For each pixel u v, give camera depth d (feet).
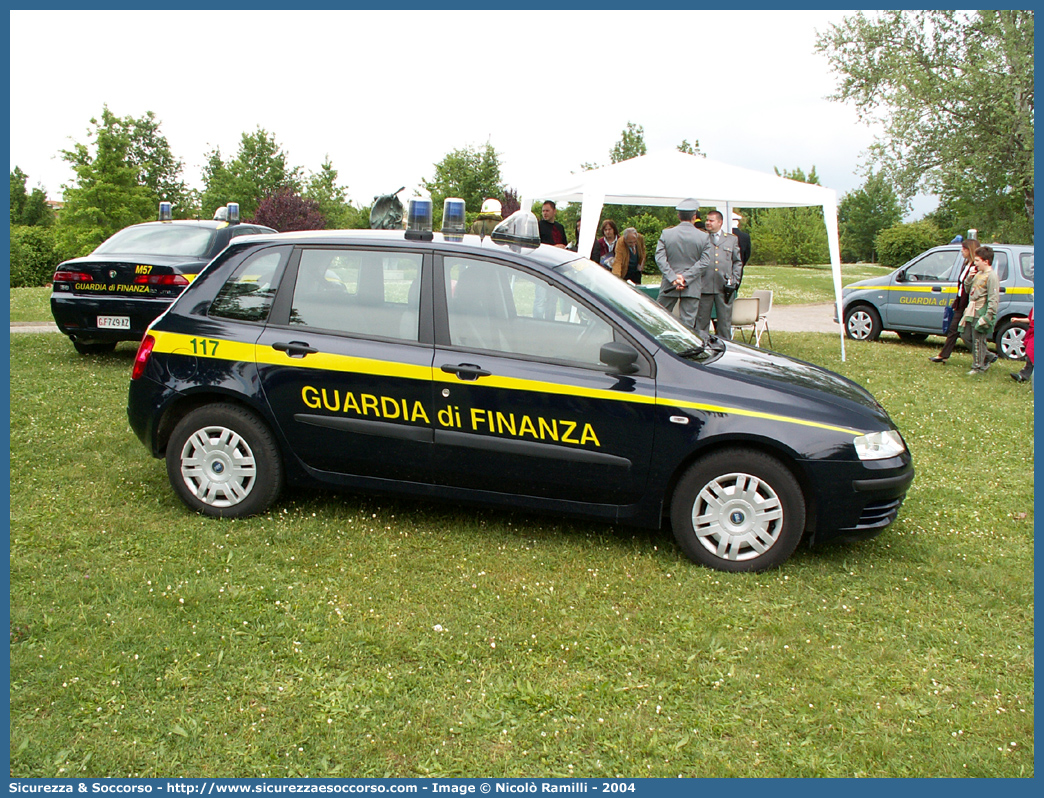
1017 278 40.73
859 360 37.50
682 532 13.69
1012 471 20.25
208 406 14.79
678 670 10.54
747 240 41.04
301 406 14.40
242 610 11.60
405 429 14.10
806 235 174.29
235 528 14.51
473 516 15.57
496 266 14.11
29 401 22.31
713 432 13.25
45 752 8.64
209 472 14.89
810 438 13.15
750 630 11.66
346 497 16.28
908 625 11.94
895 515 13.93
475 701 9.72
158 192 214.69
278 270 14.83
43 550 13.32
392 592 12.34
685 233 30.17
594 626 11.53
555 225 38.04
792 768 8.79
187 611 11.50
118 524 14.42
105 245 28.99
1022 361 39.73
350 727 9.18
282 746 8.85
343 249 14.65
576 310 13.84
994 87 80.89
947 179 85.51
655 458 13.48
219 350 14.66
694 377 13.57
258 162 180.34
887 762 8.91
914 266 45.03
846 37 89.25
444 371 13.82
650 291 36.96
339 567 13.15
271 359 14.43
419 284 14.25
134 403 15.11
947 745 9.21
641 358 13.64
